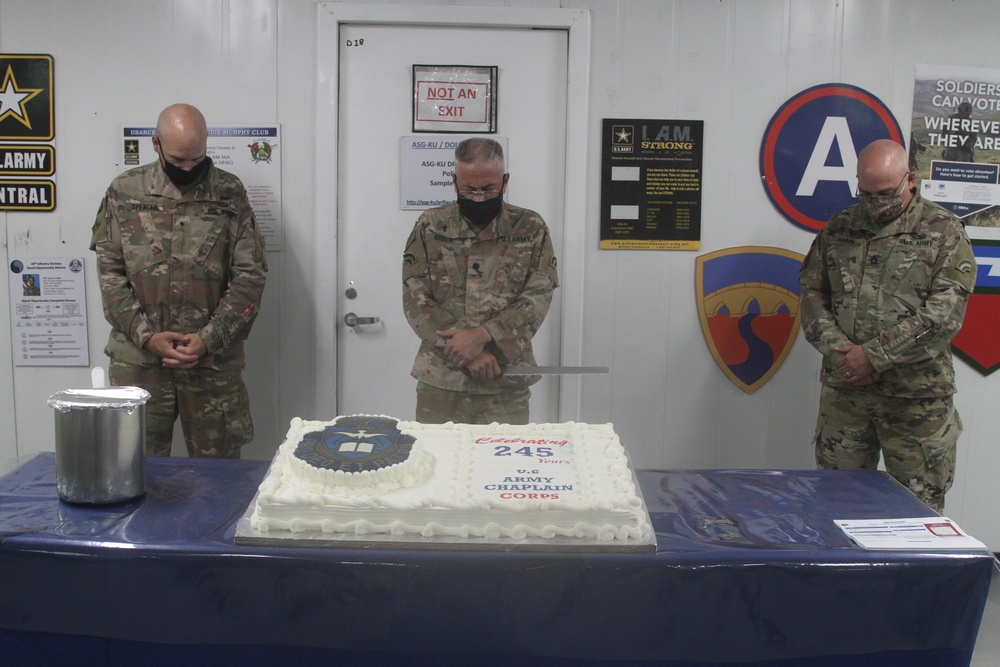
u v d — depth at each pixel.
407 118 2.74
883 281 2.31
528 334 2.26
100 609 1.19
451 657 1.21
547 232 2.38
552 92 2.74
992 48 2.78
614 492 1.24
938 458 2.32
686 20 2.72
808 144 2.78
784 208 2.79
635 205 2.77
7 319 2.76
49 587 1.18
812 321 2.41
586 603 1.18
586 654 1.21
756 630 1.20
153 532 1.23
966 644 1.22
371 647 1.20
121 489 1.34
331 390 2.79
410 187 2.76
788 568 1.18
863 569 1.18
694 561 1.17
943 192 2.82
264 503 1.20
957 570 1.19
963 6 2.75
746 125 2.77
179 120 2.25
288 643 1.20
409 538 1.19
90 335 2.78
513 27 2.71
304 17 2.68
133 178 2.36
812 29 2.74
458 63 2.72
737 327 2.84
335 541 1.18
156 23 2.68
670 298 2.82
